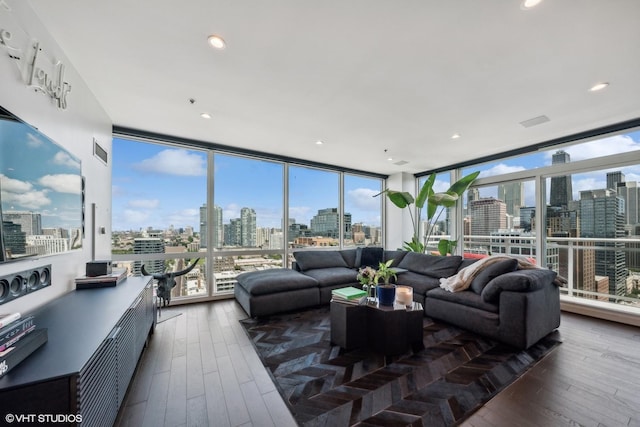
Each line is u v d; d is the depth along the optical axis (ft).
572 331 8.95
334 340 7.95
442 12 4.99
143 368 6.52
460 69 6.84
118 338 4.59
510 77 7.18
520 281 7.66
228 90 7.97
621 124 10.12
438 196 13.62
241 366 6.67
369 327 7.79
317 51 6.19
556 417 4.89
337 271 13.29
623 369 6.52
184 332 8.81
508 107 8.95
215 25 5.40
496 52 6.15
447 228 17.13
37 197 4.90
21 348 3.21
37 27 5.16
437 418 4.84
